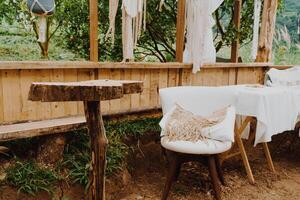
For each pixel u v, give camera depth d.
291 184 3.19
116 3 3.56
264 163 3.67
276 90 3.11
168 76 4.12
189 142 2.57
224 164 3.56
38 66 2.97
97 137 1.83
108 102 3.60
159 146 3.66
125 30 3.65
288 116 3.18
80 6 4.63
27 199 2.41
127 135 3.49
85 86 1.62
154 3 4.98
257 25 4.80
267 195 2.94
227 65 4.67
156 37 5.39
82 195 2.66
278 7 6.17
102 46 4.82
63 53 5.83
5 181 2.44
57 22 4.96
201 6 4.12
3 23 6.19
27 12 4.58
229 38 5.39
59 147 2.75
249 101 2.95
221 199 2.74
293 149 4.13
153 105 4.00
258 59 5.32
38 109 3.09
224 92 2.98
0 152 2.64
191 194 2.89
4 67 2.76
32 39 6.25
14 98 2.93
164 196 2.67
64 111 3.28
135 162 3.32
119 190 2.88
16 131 2.49
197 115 2.90
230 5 5.61
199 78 4.46
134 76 3.79
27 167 2.59
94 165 1.86
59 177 2.61
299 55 7.98
